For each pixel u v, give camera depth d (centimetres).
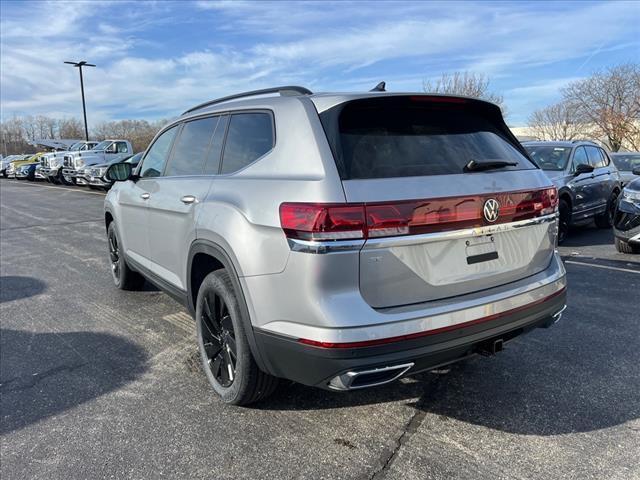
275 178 260
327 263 226
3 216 1342
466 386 332
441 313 243
